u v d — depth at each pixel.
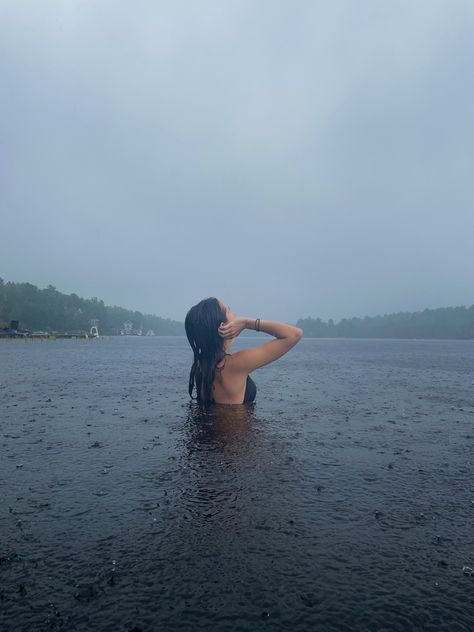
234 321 4.60
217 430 3.90
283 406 5.39
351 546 1.72
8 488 2.38
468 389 7.92
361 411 5.21
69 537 1.78
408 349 45.31
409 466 2.87
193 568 1.54
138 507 2.10
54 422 4.29
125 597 1.37
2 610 1.31
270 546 1.71
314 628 1.23
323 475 2.63
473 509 2.12
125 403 5.55
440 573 1.53
